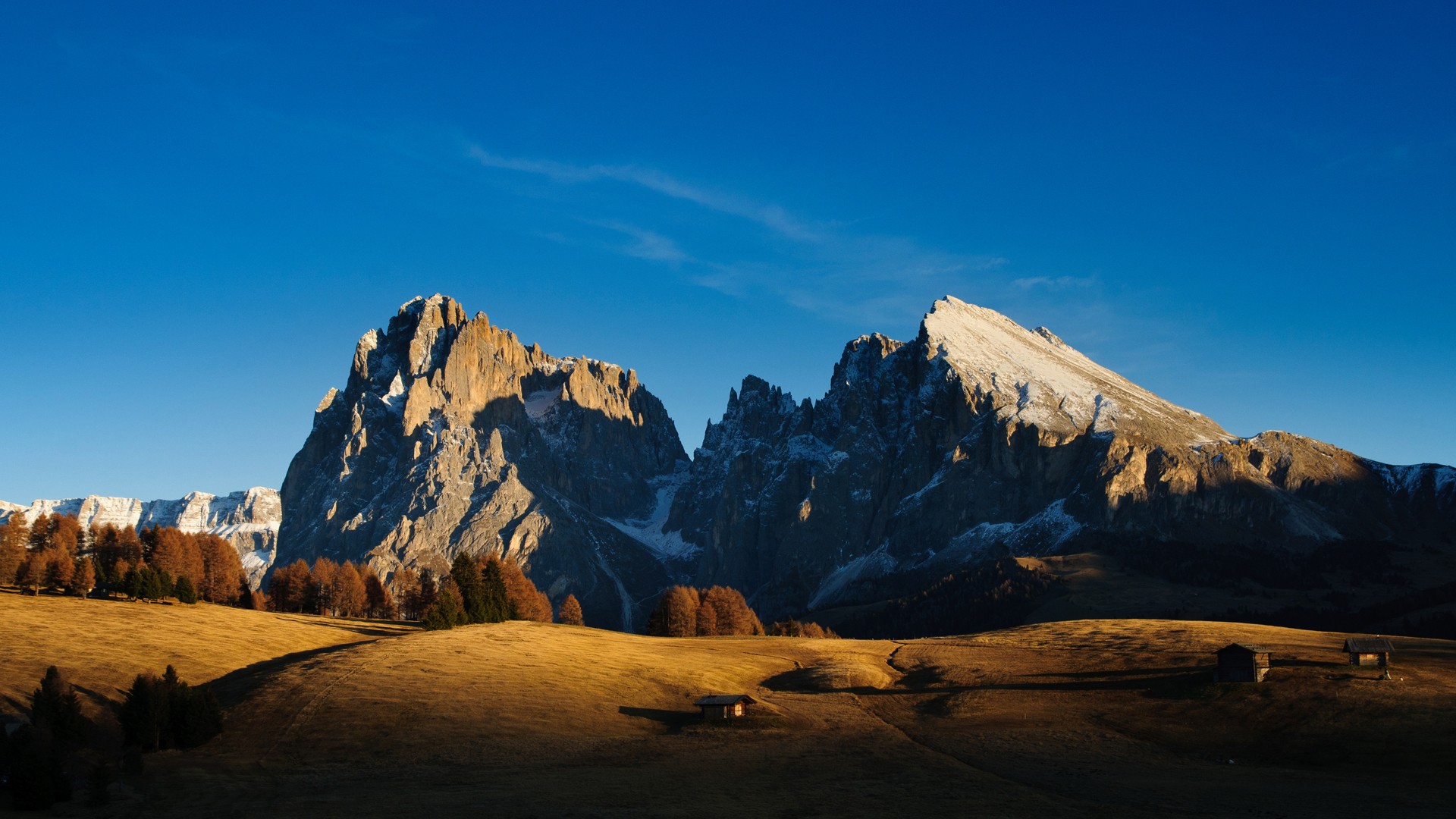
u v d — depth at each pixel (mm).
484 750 106375
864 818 82375
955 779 97188
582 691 133000
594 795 88938
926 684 153875
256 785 93875
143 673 127625
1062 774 100438
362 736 109812
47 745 90938
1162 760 107062
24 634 137750
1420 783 93250
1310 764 103625
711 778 96688
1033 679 150625
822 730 122250
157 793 90812
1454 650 153125
